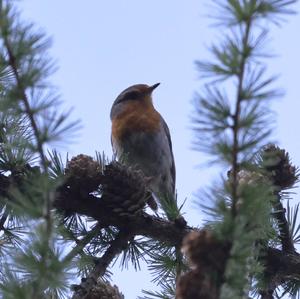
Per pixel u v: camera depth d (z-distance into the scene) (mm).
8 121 8133
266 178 6574
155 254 9359
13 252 5055
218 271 4703
